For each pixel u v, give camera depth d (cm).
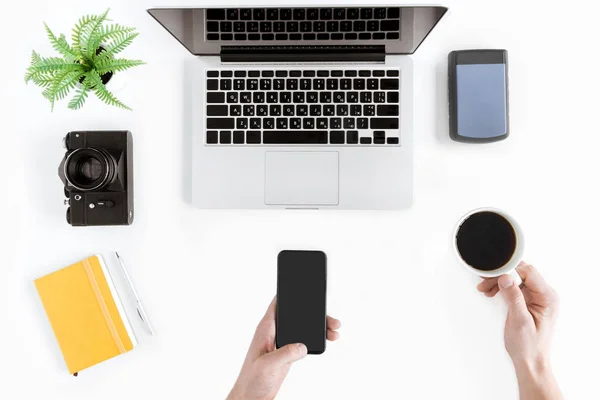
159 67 86
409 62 81
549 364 77
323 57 81
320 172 82
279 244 85
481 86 81
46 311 84
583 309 84
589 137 84
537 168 84
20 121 87
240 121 82
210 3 77
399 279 84
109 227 86
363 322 84
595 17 84
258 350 77
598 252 84
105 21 86
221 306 85
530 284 78
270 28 78
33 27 87
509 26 84
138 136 86
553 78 84
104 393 85
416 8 71
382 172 82
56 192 87
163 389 85
